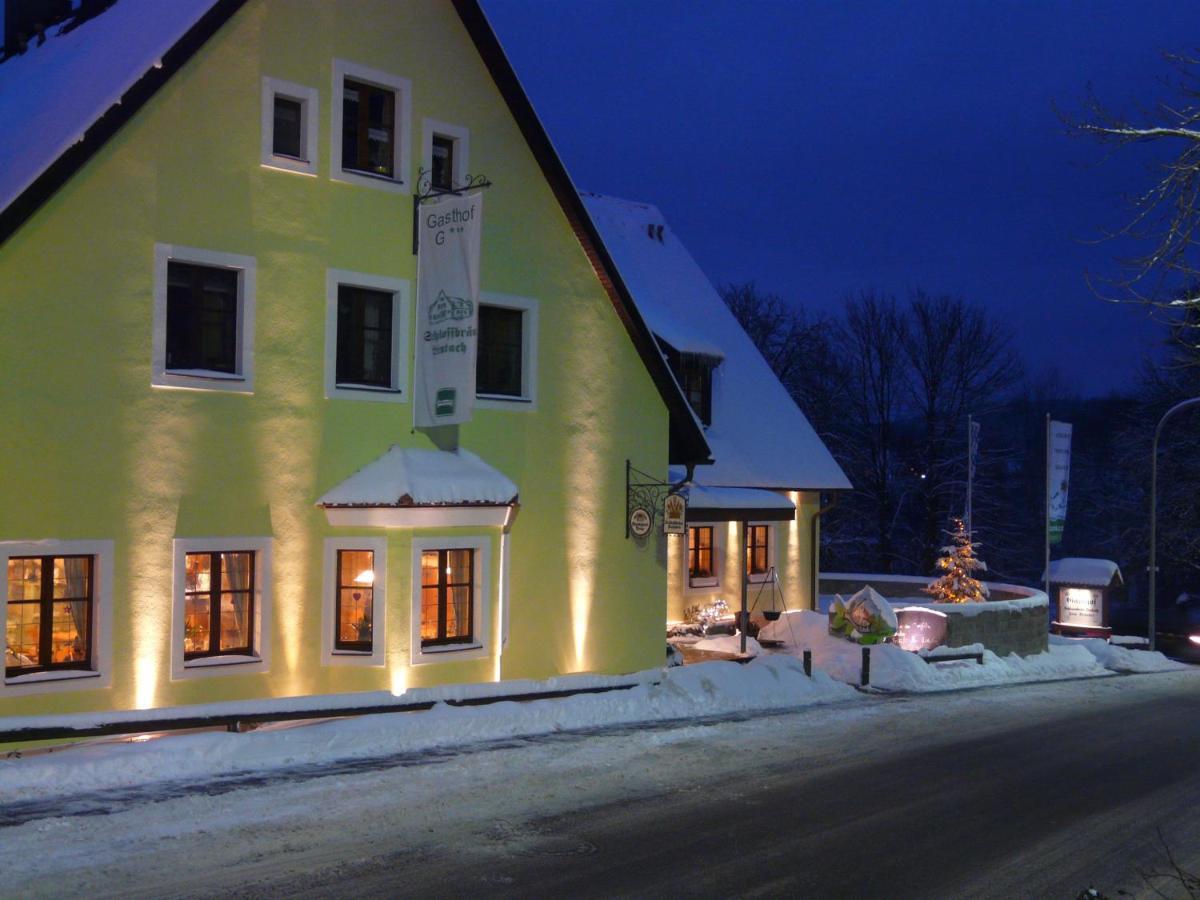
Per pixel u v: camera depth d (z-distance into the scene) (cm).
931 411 5125
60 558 1326
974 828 1088
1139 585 5709
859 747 1477
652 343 1958
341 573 1562
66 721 1115
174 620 1397
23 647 1296
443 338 1574
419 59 1658
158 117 1388
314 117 1538
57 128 1359
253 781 1080
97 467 1338
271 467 1491
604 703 1573
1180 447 4700
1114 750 1580
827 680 2012
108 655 1342
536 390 1805
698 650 2303
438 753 1259
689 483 2173
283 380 1504
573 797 1103
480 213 1541
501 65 1733
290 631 1505
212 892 775
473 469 1652
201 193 1426
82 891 762
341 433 1561
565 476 1844
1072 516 6353
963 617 2591
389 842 914
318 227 1541
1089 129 759
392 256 1622
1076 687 2384
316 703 1318
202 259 1426
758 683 1855
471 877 842
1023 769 1398
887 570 5191
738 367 3005
